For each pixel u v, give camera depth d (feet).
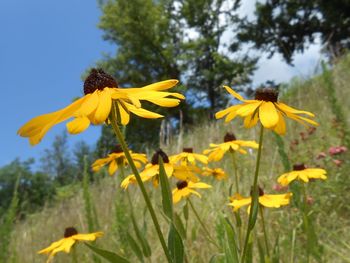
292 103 26.73
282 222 10.65
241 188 13.99
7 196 115.65
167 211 4.29
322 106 22.13
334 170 13.85
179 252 4.10
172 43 86.12
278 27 79.87
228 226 5.31
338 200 12.52
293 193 8.86
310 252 8.02
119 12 81.87
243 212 11.20
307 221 8.17
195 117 71.87
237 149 9.21
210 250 10.20
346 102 20.93
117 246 11.91
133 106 4.51
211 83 81.46
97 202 18.51
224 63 80.43
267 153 17.38
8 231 10.24
